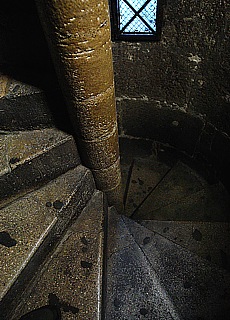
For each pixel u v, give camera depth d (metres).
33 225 1.47
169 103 2.58
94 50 1.15
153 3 1.92
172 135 2.88
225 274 2.02
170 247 2.17
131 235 2.05
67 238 1.67
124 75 2.46
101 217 1.81
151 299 1.77
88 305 1.41
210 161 2.80
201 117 2.51
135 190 3.05
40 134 1.69
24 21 1.42
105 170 1.87
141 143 3.12
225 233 2.50
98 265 1.55
